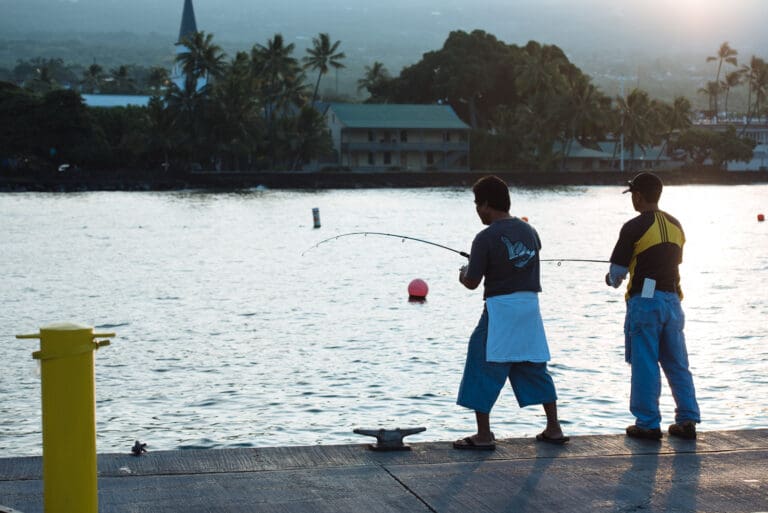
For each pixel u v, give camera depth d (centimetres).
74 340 467
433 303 2208
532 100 11819
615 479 641
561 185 11512
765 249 3634
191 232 4775
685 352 748
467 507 589
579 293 2327
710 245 3838
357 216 6016
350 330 1823
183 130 10200
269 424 1138
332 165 11344
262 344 1673
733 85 17375
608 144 13888
